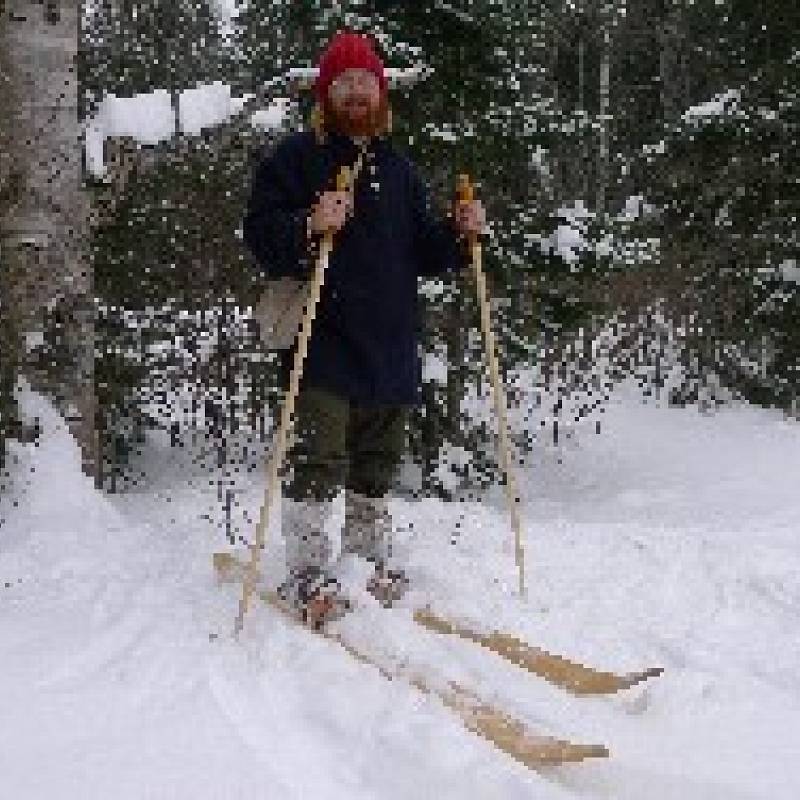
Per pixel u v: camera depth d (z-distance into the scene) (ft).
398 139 25.17
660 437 36.58
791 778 9.75
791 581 16.07
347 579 14.10
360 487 14.83
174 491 23.59
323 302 13.76
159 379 27.89
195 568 15.47
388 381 13.88
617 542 17.72
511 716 11.06
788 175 37.93
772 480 29.09
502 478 29.50
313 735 10.30
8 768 9.45
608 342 44.34
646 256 29.89
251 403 28.71
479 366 27.78
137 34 43.78
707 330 41.75
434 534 17.81
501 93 26.11
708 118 38.11
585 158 56.03
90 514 18.31
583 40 76.79
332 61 13.71
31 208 19.76
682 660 13.08
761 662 13.08
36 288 19.83
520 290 26.99
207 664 11.87
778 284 39.11
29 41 19.80
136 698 10.98
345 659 12.02
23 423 19.17
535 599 14.74
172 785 9.16
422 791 9.27
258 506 20.10
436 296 25.72
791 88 37.24
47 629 13.05
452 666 12.17
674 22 69.62
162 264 25.96
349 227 13.70
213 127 22.67
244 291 26.76
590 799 9.44
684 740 10.62
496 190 26.61
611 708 11.42
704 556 17.11
